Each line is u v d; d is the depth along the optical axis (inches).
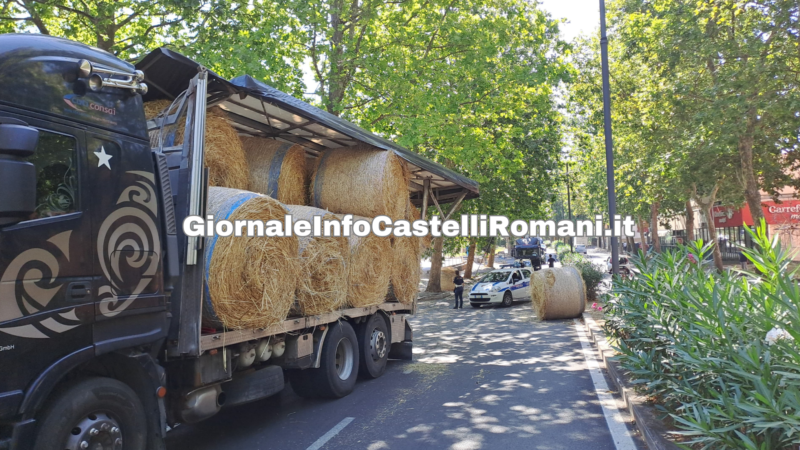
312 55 631.2
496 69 685.9
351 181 341.7
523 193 997.2
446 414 258.5
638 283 288.5
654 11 899.4
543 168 995.3
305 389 294.4
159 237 180.9
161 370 176.9
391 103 624.4
